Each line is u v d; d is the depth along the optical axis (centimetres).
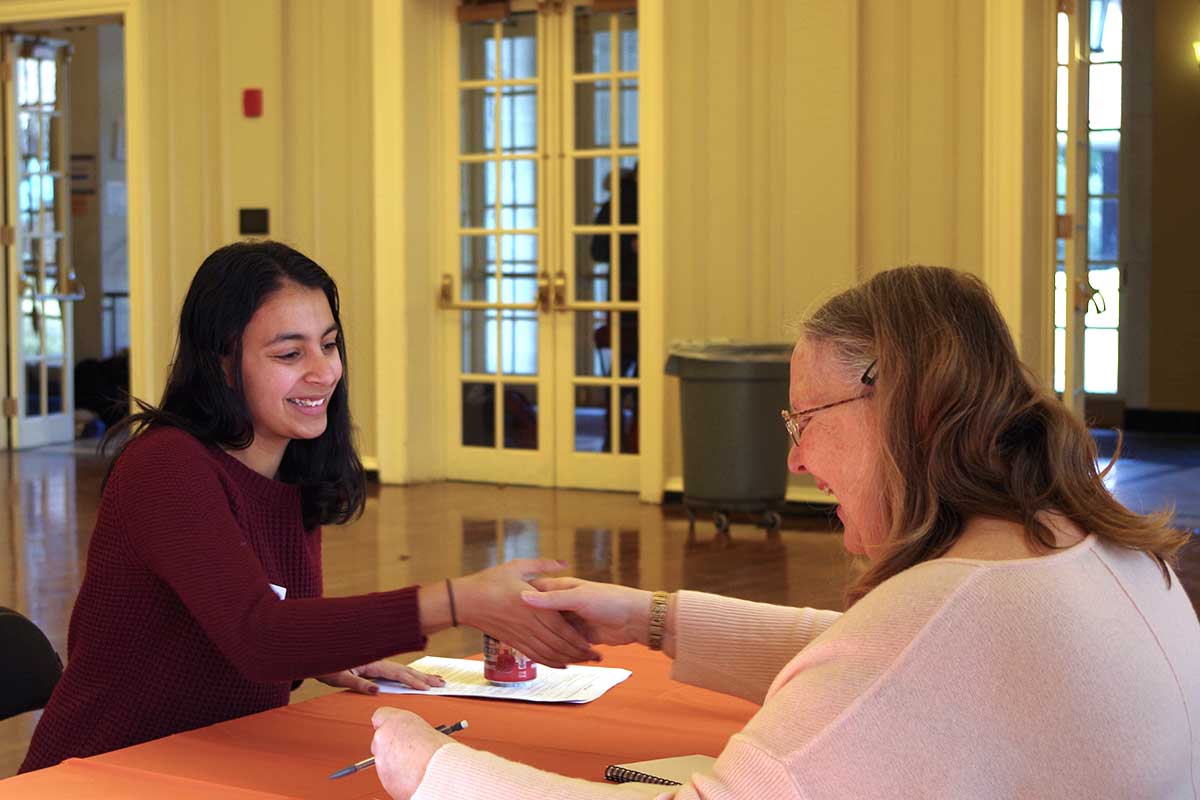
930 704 118
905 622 121
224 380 206
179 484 196
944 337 134
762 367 666
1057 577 124
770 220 735
